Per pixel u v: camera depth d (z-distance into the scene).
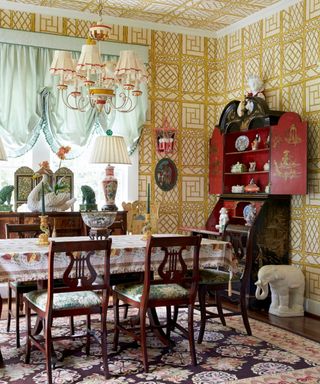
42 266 3.38
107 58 6.10
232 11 5.89
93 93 4.02
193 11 5.89
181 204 6.56
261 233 5.32
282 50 5.62
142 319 3.39
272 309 5.12
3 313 4.92
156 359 3.59
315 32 5.17
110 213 3.85
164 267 3.64
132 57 3.96
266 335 4.27
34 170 5.75
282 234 5.44
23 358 3.58
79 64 3.83
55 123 5.76
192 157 6.63
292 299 5.15
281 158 5.27
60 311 3.20
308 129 5.22
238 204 5.99
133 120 6.14
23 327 4.40
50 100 5.74
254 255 5.29
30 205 5.25
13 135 5.58
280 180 5.28
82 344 3.91
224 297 5.57
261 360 3.59
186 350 3.81
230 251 4.02
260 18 5.97
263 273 4.95
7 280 3.29
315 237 5.13
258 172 5.65
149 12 5.93
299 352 3.79
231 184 6.22
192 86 6.61
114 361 3.54
